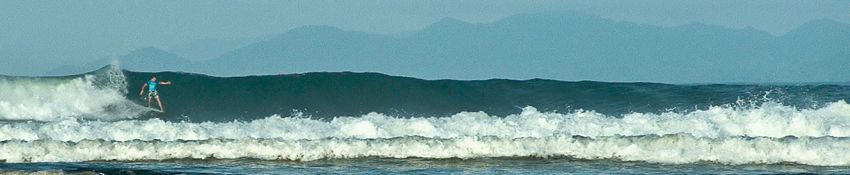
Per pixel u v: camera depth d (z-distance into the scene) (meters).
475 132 46.28
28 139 45.72
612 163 40.66
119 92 66.38
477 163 40.91
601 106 65.31
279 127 47.25
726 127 46.06
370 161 41.59
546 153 42.41
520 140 42.84
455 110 65.88
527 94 68.69
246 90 67.81
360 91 67.69
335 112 65.62
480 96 68.56
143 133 46.38
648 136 42.22
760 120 46.09
